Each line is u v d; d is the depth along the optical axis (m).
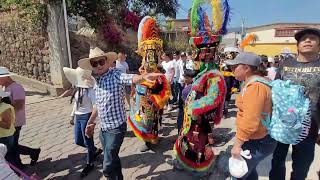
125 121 3.84
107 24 13.50
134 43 16.23
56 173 4.85
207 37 4.04
